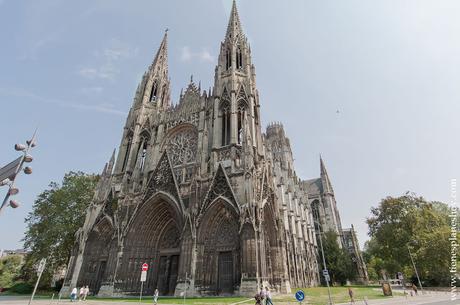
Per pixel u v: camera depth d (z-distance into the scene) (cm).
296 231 8581
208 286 4206
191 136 6397
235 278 4119
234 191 4700
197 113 6556
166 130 6825
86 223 6053
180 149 6384
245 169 4744
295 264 7331
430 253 6147
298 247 8244
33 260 6575
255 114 6444
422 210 7181
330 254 9925
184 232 4669
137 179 6231
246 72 6700
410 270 7494
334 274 9494
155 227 5506
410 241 6781
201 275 4288
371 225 7719
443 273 6366
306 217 10475
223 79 6669
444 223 7062
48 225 6519
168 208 5444
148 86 8212
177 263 5025
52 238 6381
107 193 6328
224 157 5338
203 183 5188
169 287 4869
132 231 5353
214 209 4700
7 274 8925
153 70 8669
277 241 5162
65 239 6562
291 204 8725
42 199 6988
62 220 6638
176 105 7194
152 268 5200
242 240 4094
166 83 8738
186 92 7256
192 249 4441
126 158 7031
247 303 3142
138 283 5019
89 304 3472
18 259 9844
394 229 7075
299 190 10969
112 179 6581
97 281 5353
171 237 5431
